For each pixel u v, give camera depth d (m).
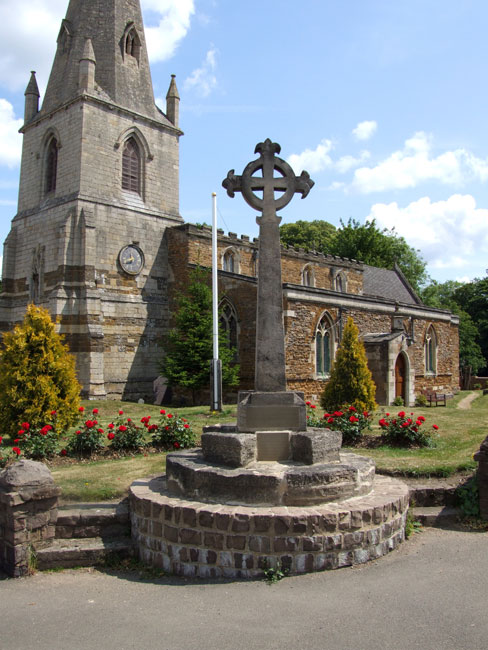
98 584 6.73
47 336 14.53
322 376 27.58
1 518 7.31
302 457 7.97
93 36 31.22
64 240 27.17
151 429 12.67
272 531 6.64
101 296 27.86
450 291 73.69
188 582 6.69
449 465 10.02
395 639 5.01
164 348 28.98
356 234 60.00
